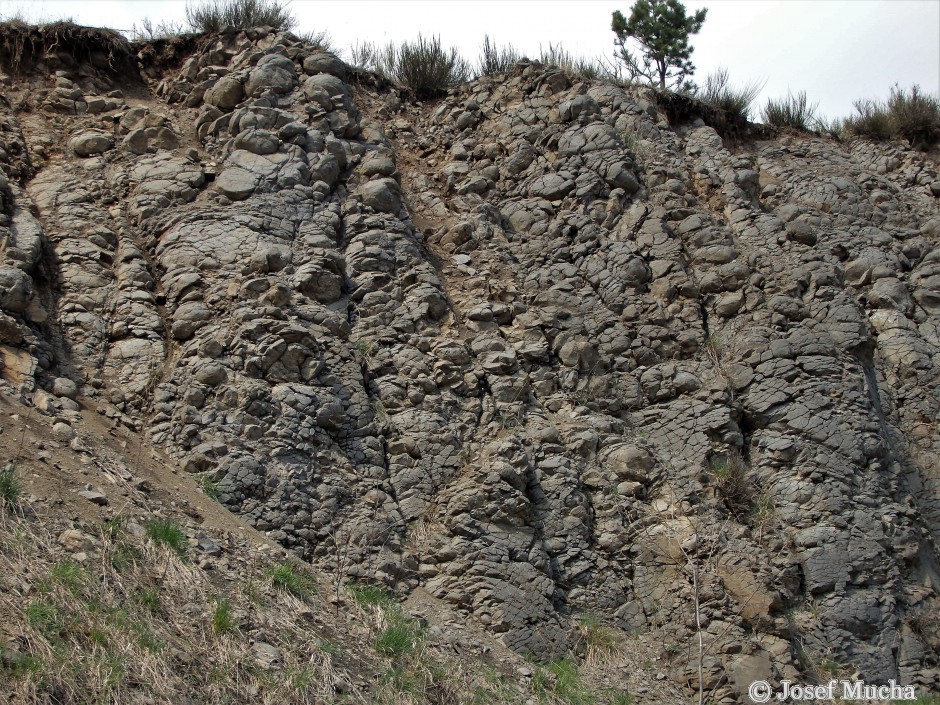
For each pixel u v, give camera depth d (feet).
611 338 35.60
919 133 53.78
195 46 39.86
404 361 31.37
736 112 50.06
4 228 29.45
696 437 33.40
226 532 24.50
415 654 23.45
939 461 37.04
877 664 30.25
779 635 29.22
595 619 28.48
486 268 36.73
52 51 37.52
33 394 25.46
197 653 19.62
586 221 38.58
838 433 33.83
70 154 34.55
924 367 39.11
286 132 35.45
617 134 40.98
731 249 38.24
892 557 32.45
